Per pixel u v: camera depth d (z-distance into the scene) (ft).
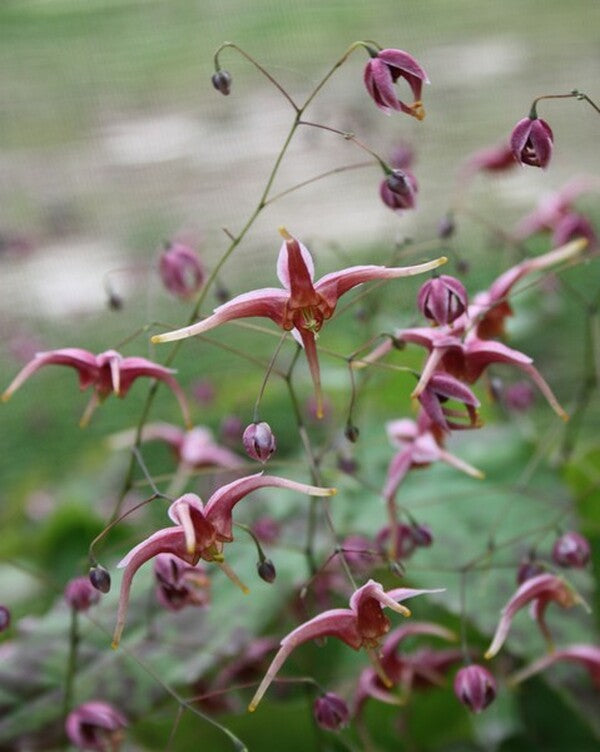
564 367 1.84
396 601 0.98
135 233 2.62
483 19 3.50
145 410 1.12
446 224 1.29
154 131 3.06
